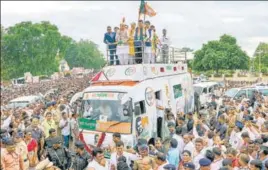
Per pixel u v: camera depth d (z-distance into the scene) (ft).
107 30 44.27
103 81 40.22
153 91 39.70
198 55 116.98
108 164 24.82
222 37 110.22
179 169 24.21
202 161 20.43
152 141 38.70
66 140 42.80
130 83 37.99
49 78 270.87
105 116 36.40
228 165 20.85
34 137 34.94
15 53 295.48
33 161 30.71
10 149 26.84
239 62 95.76
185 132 32.53
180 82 48.91
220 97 59.47
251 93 50.78
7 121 47.21
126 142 34.60
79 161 25.67
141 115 36.76
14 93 134.41
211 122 40.70
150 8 44.62
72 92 80.84
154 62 45.11
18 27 303.68
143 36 42.55
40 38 300.40
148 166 21.79
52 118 42.34
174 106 45.34
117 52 43.04
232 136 30.30
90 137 36.55
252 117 33.91
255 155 24.76
